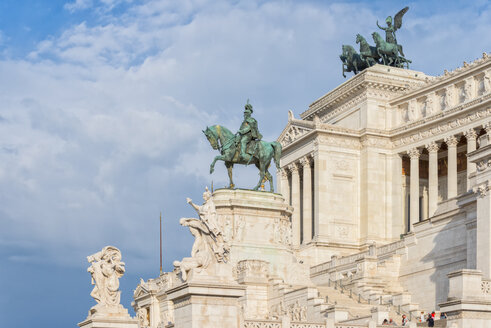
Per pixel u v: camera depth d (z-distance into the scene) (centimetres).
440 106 13125
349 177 13700
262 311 8950
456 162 12938
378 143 13700
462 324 6269
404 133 13488
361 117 13938
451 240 9150
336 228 13500
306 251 13325
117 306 7062
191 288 5578
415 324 6512
